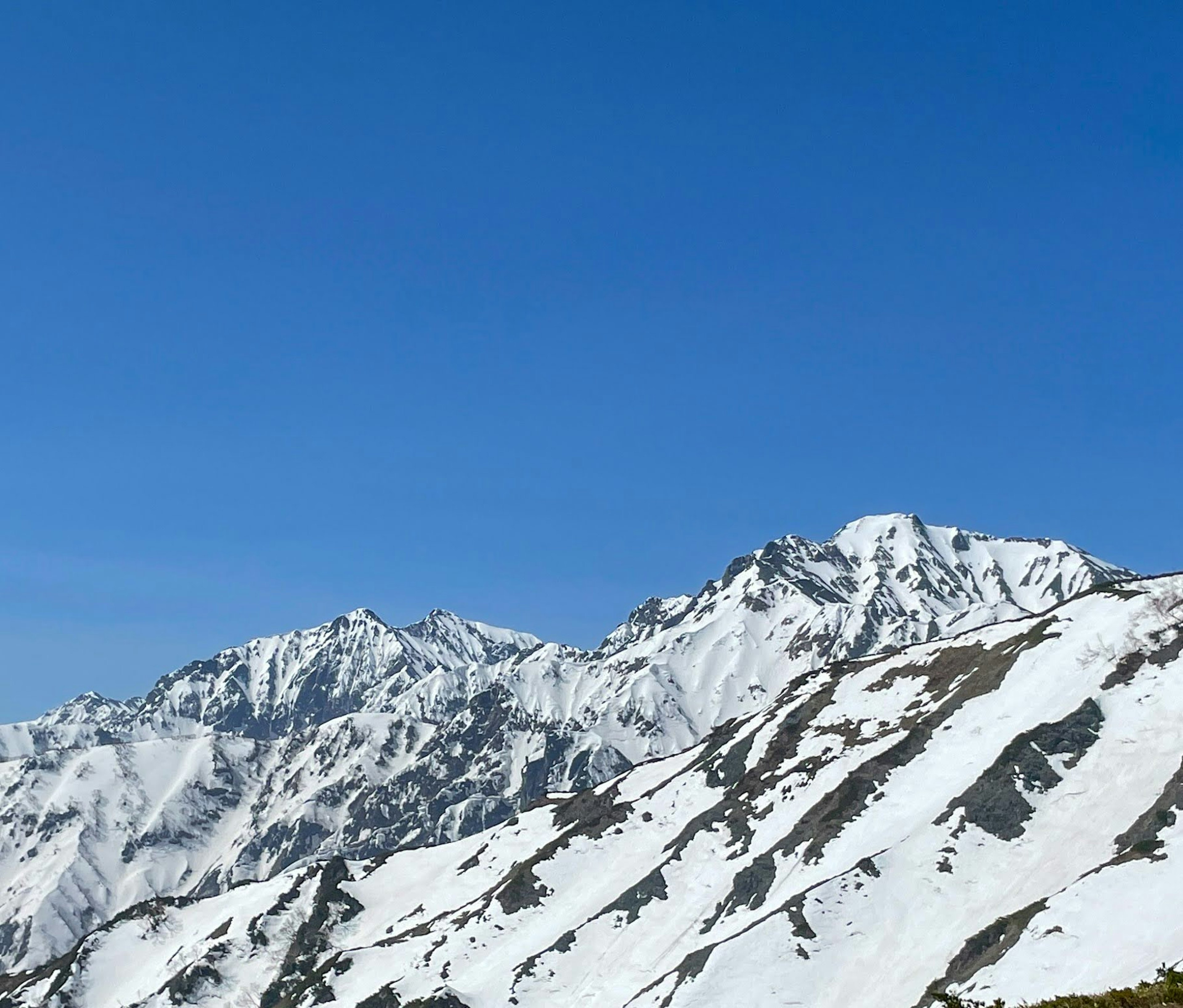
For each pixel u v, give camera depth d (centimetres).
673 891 15688
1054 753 13412
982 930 10850
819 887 12650
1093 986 9044
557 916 16700
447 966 16275
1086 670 14738
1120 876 10275
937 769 14650
